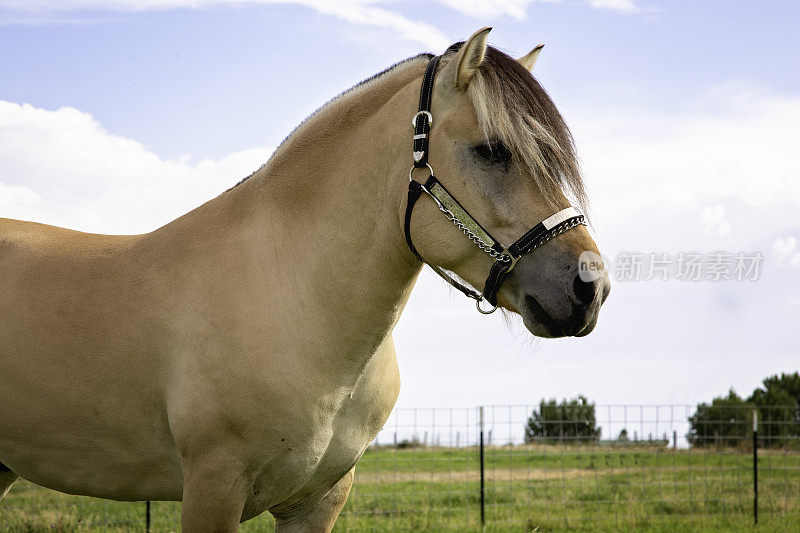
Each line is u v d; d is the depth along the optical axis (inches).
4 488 108.9
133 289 88.9
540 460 470.6
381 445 495.2
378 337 85.8
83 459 92.0
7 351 91.4
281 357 82.0
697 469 421.7
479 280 76.5
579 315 69.8
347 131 87.0
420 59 86.9
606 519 261.7
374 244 83.1
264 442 82.0
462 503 298.0
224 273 85.6
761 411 673.6
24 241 100.3
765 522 259.8
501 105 72.4
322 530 97.3
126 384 87.1
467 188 75.2
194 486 82.3
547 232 71.7
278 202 88.7
